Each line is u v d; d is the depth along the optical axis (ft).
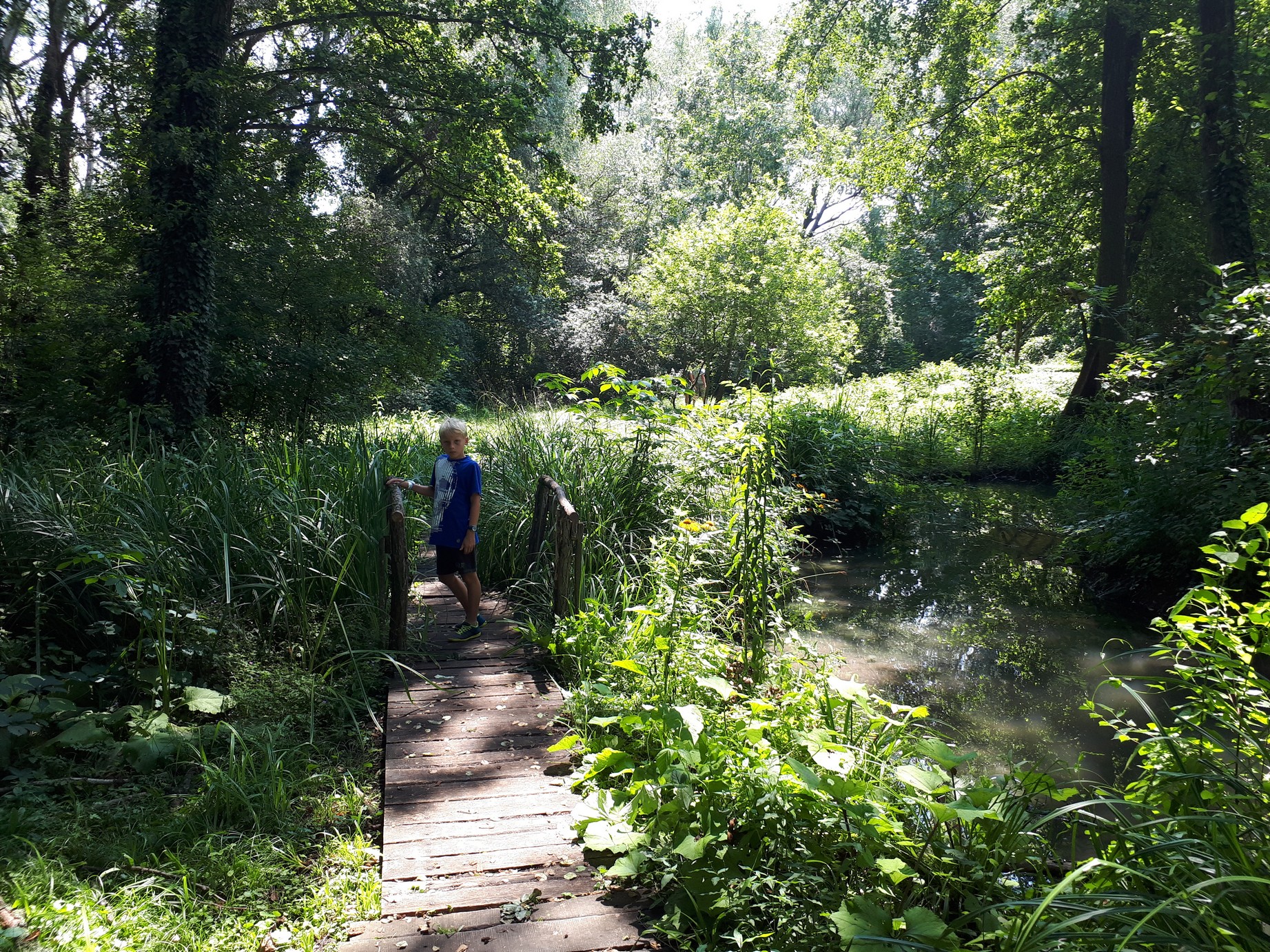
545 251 56.08
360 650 17.43
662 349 93.76
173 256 35.09
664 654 15.33
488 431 38.96
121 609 15.61
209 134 34.88
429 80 46.91
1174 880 8.14
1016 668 22.09
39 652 14.11
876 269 120.67
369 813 12.54
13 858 9.91
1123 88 58.59
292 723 15.02
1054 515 42.57
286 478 21.99
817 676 16.60
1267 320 24.57
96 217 38.81
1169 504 28.04
